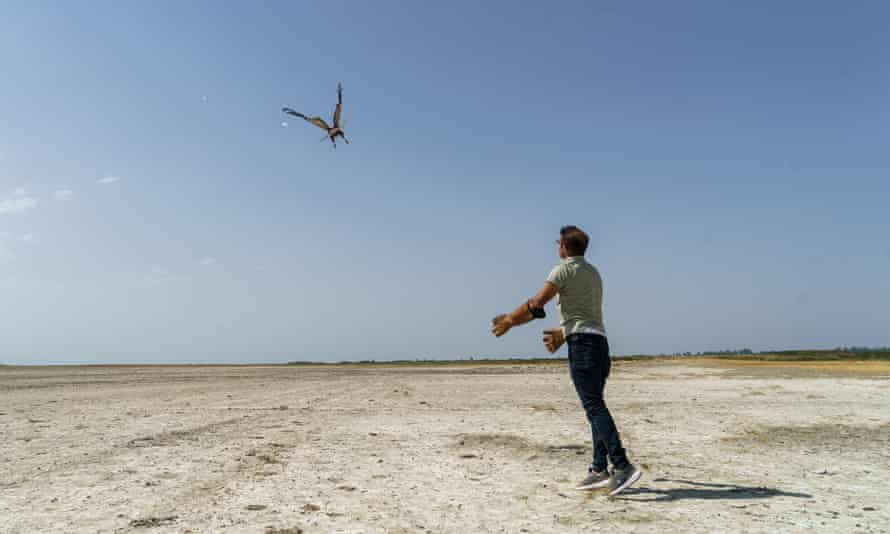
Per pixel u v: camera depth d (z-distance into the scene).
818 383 16.47
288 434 7.29
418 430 7.66
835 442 6.63
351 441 6.75
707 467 5.27
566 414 9.53
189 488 4.45
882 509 3.84
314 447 6.34
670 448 6.26
